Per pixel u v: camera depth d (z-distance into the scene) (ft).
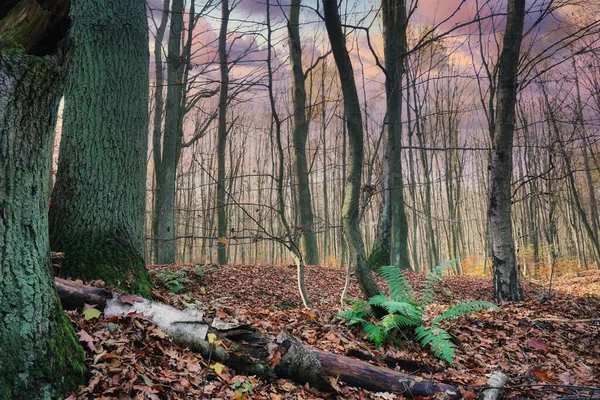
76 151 16.53
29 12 7.24
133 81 17.66
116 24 17.30
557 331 19.47
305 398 11.10
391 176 46.52
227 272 34.40
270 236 20.70
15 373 7.37
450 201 94.17
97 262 15.44
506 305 24.22
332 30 18.52
